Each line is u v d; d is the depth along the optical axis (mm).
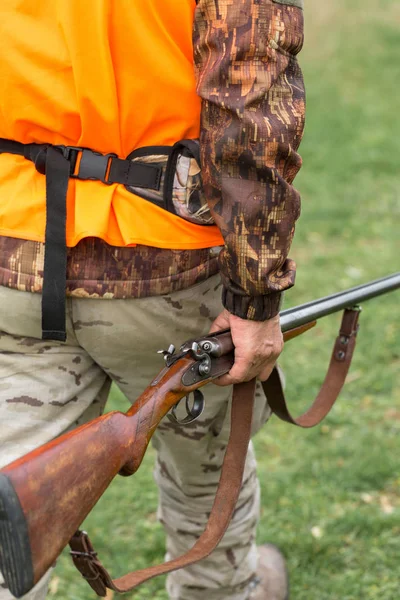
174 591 2988
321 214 8117
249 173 2062
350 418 4762
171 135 2195
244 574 2941
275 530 3824
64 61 2121
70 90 2143
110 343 2289
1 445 2184
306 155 10000
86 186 2197
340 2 17812
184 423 2232
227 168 2066
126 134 2184
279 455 4457
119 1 2084
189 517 2826
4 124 2227
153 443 2787
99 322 2250
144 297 2240
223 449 2695
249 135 2027
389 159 9812
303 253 7246
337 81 13781
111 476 1906
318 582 3527
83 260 2205
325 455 4430
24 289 2197
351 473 4219
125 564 3656
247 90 2033
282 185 2064
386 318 5895
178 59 2148
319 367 5352
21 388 2229
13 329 2248
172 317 2297
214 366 2215
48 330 2188
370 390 5051
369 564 3619
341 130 11023
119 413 2002
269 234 2092
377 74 14148
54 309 2166
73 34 2096
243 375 2248
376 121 11500
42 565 1710
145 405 2072
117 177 2191
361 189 8883
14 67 2152
